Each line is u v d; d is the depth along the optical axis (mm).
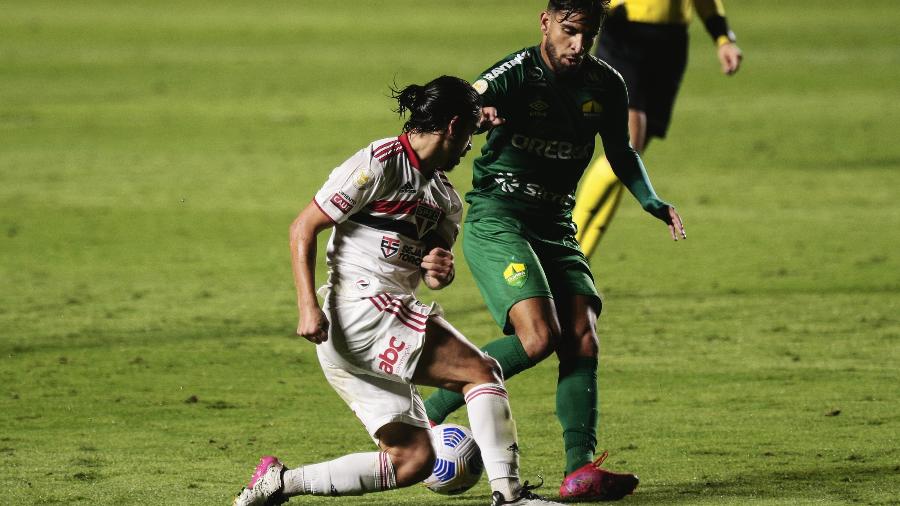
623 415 22688
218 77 90000
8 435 21297
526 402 23922
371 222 15891
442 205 16125
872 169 57688
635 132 32719
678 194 51781
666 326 30516
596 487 17094
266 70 93312
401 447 16078
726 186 53594
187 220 45938
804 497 17203
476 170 19844
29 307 32562
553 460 19922
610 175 31062
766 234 43594
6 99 78750
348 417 22797
